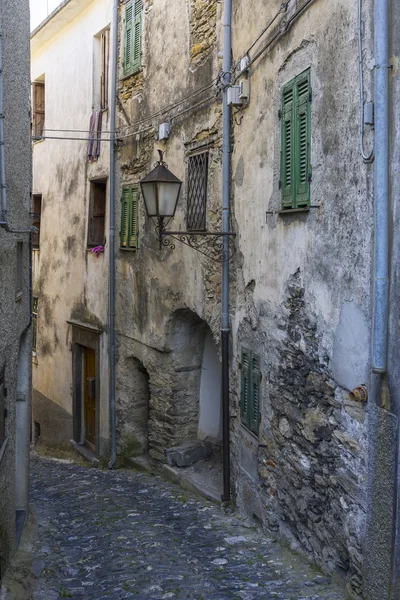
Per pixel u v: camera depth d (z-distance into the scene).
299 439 6.30
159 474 10.71
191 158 9.41
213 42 8.71
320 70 5.69
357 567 5.11
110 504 9.01
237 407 8.17
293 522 6.48
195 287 9.32
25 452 7.85
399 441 4.48
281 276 6.69
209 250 8.88
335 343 5.52
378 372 4.66
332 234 5.53
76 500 9.46
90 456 13.03
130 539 7.22
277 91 6.71
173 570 6.11
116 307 12.02
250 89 7.57
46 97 15.29
